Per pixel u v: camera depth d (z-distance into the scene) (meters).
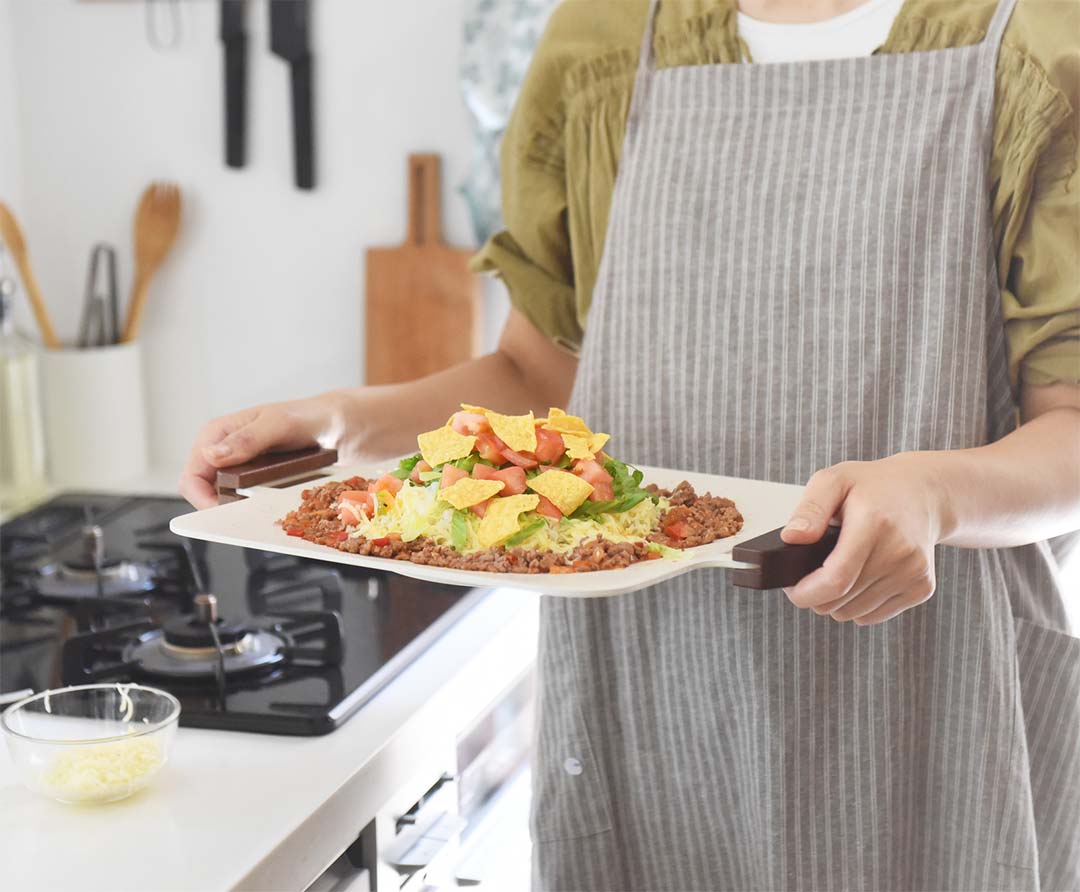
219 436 0.98
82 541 1.37
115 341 2.09
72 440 2.03
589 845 1.07
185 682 0.97
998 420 0.99
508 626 1.18
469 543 0.81
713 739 1.02
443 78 1.92
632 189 1.06
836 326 0.97
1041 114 0.90
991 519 0.79
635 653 1.04
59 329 2.17
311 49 1.96
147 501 1.55
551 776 1.08
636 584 0.70
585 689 1.05
